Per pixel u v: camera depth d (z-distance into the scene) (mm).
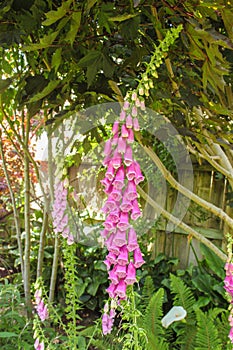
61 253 2422
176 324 2078
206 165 2666
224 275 2465
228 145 1239
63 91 1004
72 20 818
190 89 1134
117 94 1038
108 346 1737
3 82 1038
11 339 1596
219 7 803
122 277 834
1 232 3238
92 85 1015
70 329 1379
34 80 984
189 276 2727
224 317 1875
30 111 1044
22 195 3088
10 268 3113
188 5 855
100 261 2824
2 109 1694
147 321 1833
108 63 898
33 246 2986
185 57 1114
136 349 976
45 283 2822
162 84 1176
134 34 889
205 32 827
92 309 2787
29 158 1893
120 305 978
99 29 1008
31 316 1899
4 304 1768
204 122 1235
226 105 1177
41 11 862
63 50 927
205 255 2553
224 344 1810
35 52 1175
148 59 1164
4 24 881
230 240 1244
